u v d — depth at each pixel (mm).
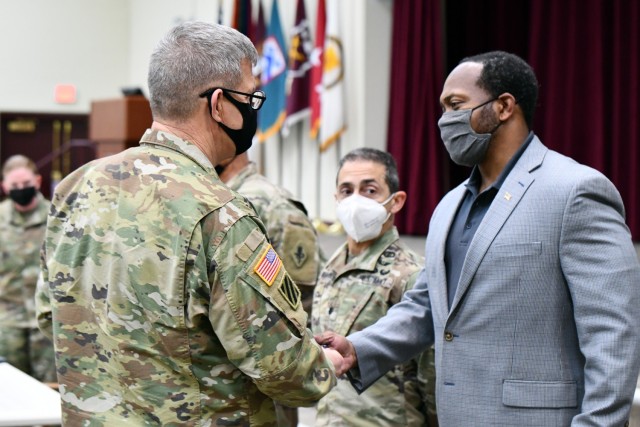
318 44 5781
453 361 1873
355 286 2408
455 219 2002
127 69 9297
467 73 1918
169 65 1606
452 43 5438
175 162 1589
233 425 1562
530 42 4840
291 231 2814
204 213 1521
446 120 1931
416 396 2375
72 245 1612
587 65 4605
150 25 8711
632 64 4445
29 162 4582
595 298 1700
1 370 2939
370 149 2531
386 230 2477
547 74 4770
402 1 5449
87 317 1588
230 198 1560
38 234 4578
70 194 1662
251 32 6402
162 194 1549
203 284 1506
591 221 1739
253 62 1681
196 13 7711
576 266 1737
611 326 1679
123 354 1536
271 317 1521
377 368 2027
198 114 1621
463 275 1851
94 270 1580
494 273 1815
